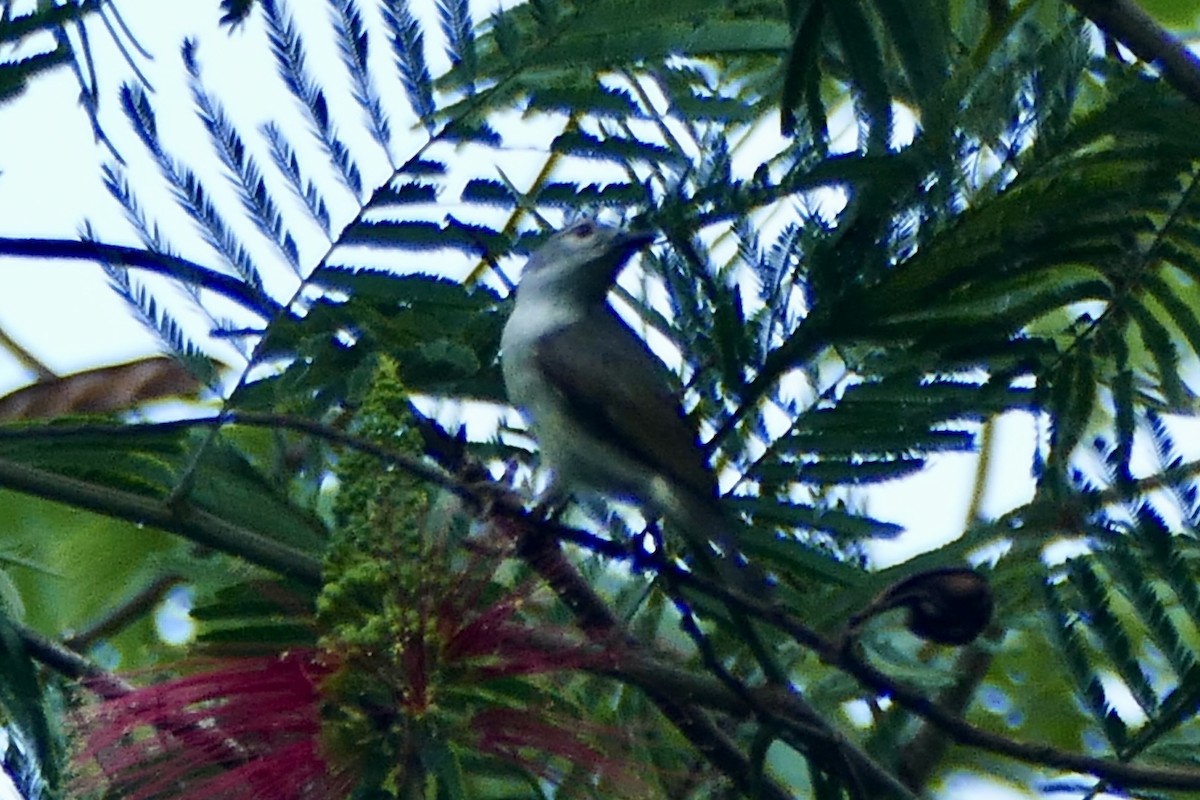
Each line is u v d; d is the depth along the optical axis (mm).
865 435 4988
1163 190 4707
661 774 4883
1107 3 4672
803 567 5078
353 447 3924
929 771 5746
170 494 4566
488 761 4219
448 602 3881
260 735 3875
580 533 4574
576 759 4070
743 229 4965
